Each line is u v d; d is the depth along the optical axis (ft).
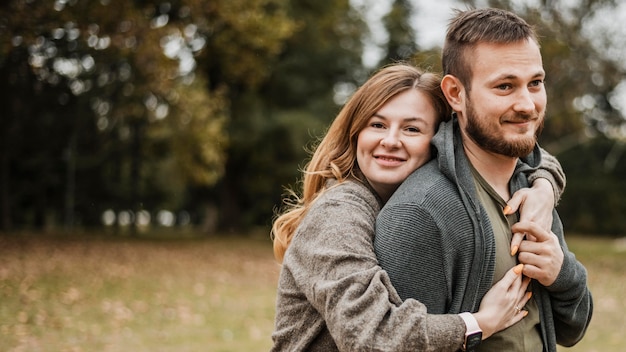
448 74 6.29
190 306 27.84
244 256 54.34
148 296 29.78
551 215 6.37
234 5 58.49
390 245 5.77
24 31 45.01
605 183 102.83
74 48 49.06
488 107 5.86
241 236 81.56
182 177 68.64
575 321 6.48
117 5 48.06
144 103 56.39
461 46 6.09
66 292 29.25
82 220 88.17
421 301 5.70
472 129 6.01
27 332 21.39
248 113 71.67
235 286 35.35
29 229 78.59
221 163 70.38
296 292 6.20
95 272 37.06
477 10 6.26
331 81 78.43
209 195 94.48
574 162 104.83
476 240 5.80
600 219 103.40
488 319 5.59
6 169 69.41
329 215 6.09
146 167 85.87
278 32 62.59
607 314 28.50
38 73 51.24
